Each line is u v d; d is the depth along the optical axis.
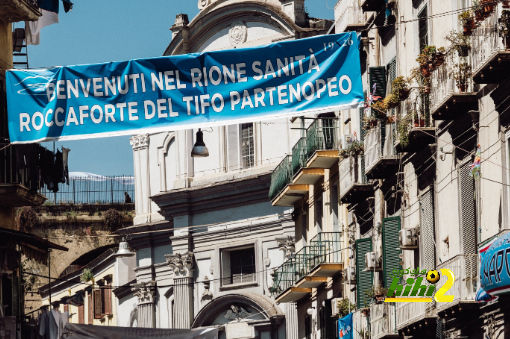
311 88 35.16
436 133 43.34
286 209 83.62
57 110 36.66
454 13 41.75
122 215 110.50
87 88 36.62
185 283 89.44
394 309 47.75
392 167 49.16
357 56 35.00
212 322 87.31
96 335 56.59
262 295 84.94
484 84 38.12
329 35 35.19
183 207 90.00
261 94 35.44
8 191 49.00
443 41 42.84
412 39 47.00
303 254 67.31
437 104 39.97
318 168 67.38
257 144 86.75
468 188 39.97
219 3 87.12
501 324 36.44
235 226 87.31
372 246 54.00
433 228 43.97
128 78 36.38
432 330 42.59
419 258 45.66
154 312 92.62
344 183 57.34
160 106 36.12
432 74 41.50
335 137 65.06
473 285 37.66
